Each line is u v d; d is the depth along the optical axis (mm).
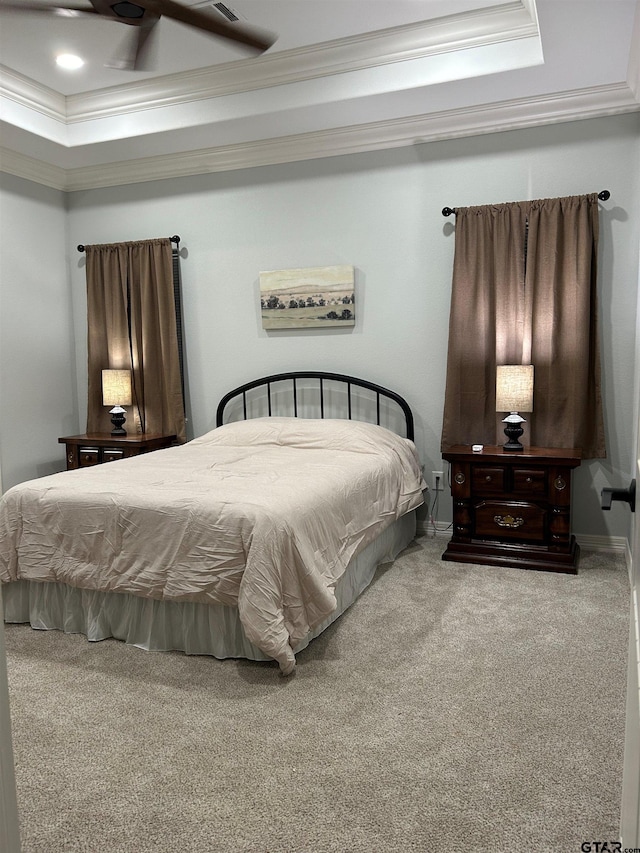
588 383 3875
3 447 4648
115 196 5070
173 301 4855
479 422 4117
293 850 1564
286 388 4723
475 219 4027
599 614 2994
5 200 4633
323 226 4504
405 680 2410
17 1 2242
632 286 3799
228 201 4746
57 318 5145
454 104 3885
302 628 2537
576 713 2160
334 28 3508
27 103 4145
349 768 1882
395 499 3732
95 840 1614
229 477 3133
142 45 2570
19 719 2191
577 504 3996
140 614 2766
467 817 1665
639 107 3680
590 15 2791
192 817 1689
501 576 3541
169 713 2215
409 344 4367
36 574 2900
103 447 4715
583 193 3863
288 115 4016
